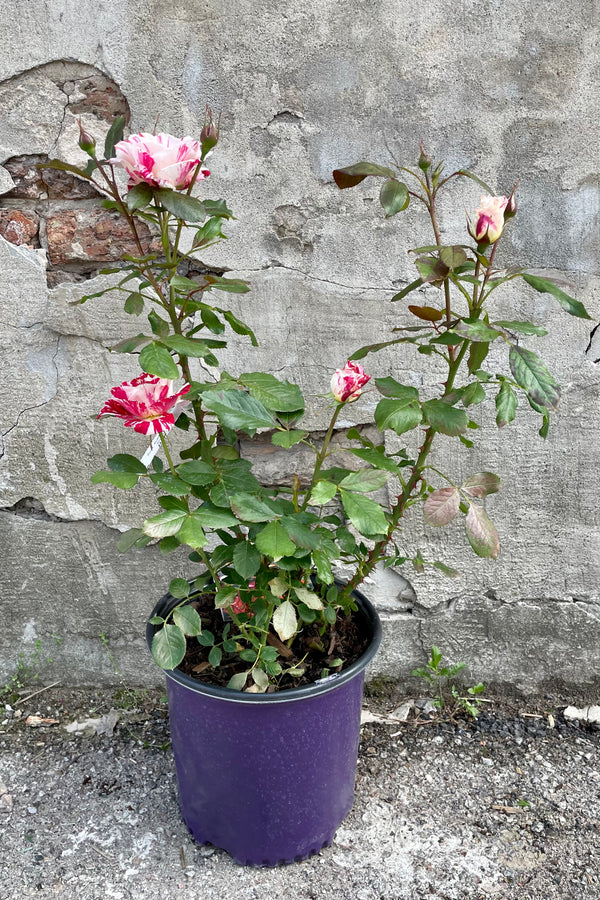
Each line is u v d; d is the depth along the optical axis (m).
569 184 1.74
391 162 1.74
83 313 1.83
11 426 1.91
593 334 1.84
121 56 1.68
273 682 1.51
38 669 2.11
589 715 2.05
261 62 1.68
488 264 1.27
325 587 1.59
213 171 1.74
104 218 1.79
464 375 1.86
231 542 1.48
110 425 1.91
